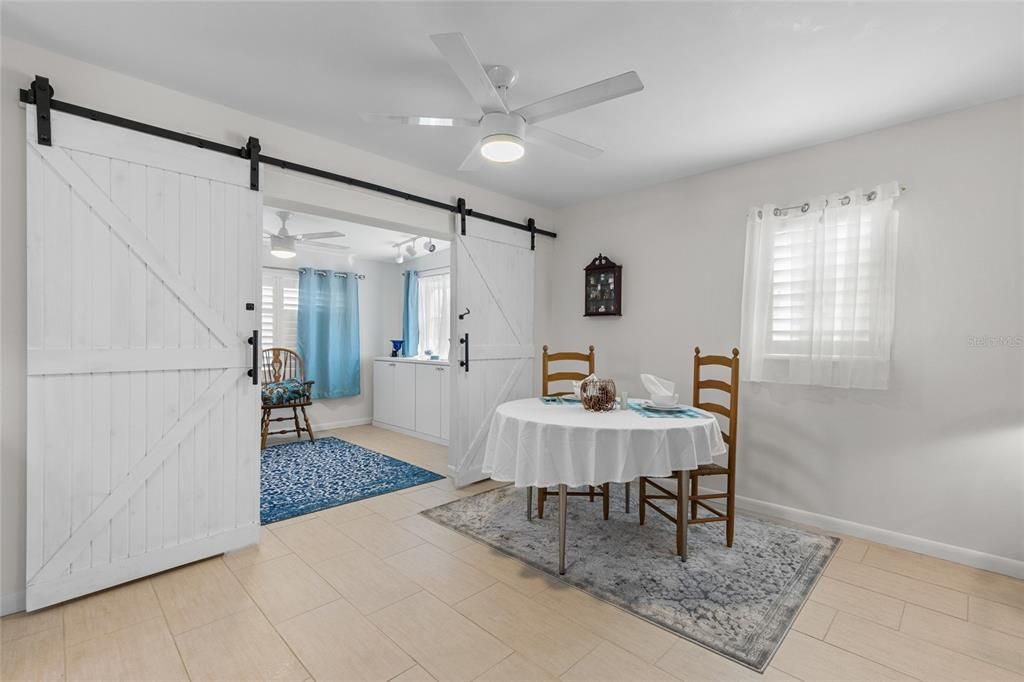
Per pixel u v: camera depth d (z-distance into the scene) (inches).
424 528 119.3
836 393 118.5
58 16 74.8
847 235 114.8
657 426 92.8
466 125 91.0
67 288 83.7
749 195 134.6
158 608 82.6
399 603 84.7
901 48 81.0
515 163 137.6
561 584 91.7
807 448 122.9
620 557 103.0
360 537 113.3
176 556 95.2
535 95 99.0
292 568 97.3
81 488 84.9
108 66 89.0
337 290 246.7
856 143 116.1
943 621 80.0
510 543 110.0
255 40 81.5
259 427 107.1
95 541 86.1
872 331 111.1
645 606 84.0
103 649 71.6
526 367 179.8
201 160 98.9
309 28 78.2
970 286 101.3
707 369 143.3
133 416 90.4
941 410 104.5
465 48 66.4
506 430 103.0
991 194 99.1
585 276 176.2
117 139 89.0
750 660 69.7
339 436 230.2
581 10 72.6
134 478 90.1
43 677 65.4
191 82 95.1
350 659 69.7
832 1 69.6
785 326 125.1
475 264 159.3
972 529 100.9
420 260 262.1
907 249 108.7
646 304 158.9
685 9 71.9
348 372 250.1
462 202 153.3
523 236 176.4
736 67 87.7
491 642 73.9
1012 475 96.8
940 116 104.9
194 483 97.6
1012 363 97.0
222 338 101.0
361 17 75.3
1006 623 79.4
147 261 91.9
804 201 123.8
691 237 147.2
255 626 77.6
